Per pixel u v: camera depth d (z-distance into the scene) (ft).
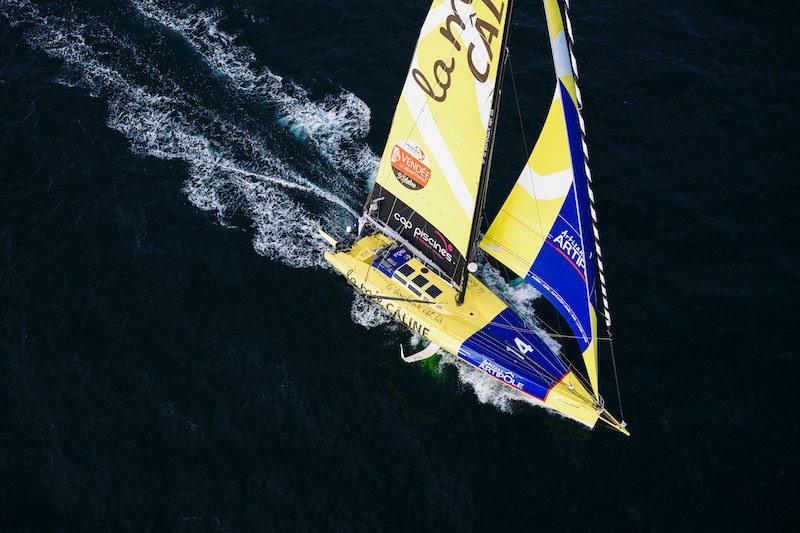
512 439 142.00
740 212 171.94
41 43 192.75
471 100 130.82
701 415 144.66
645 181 176.14
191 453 137.59
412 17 203.21
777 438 141.90
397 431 142.20
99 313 152.97
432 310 153.07
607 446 141.08
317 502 133.59
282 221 168.76
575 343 154.81
